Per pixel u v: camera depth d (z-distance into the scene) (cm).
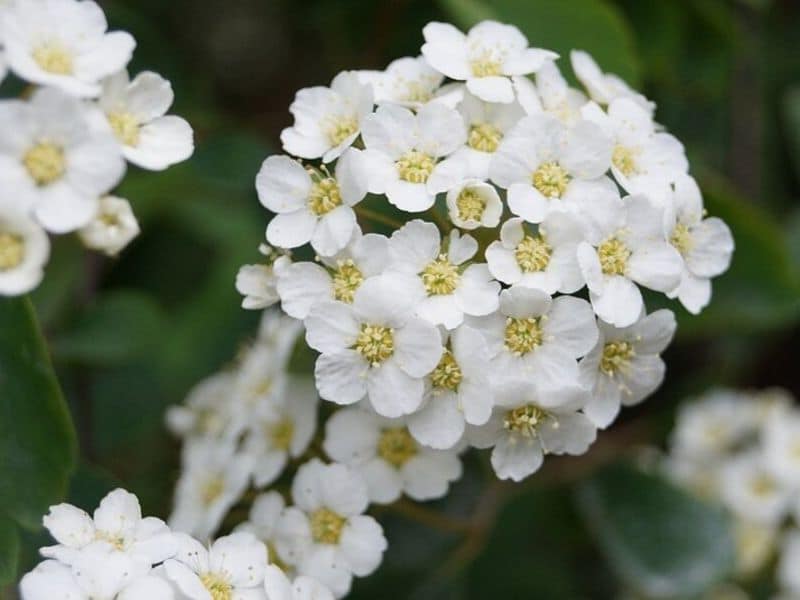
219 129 20
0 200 15
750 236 19
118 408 21
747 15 23
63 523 16
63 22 16
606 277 16
